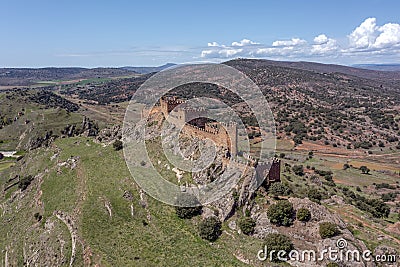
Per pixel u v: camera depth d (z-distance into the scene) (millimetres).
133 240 62281
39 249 71938
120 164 87062
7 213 102438
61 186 91875
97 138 122250
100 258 58938
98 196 76188
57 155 115875
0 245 88000
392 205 106625
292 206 62000
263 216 61344
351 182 128000
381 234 69000
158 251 58844
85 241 64250
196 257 56406
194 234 61938
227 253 56625
